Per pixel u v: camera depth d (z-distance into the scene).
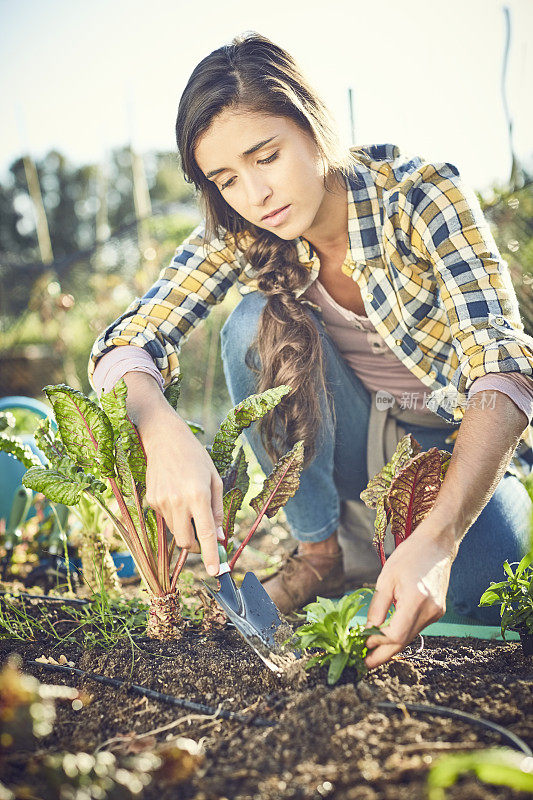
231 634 1.73
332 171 1.74
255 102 1.49
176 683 1.44
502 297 1.59
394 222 1.76
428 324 1.89
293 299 1.92
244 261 1.99
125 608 1.94
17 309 6.09
